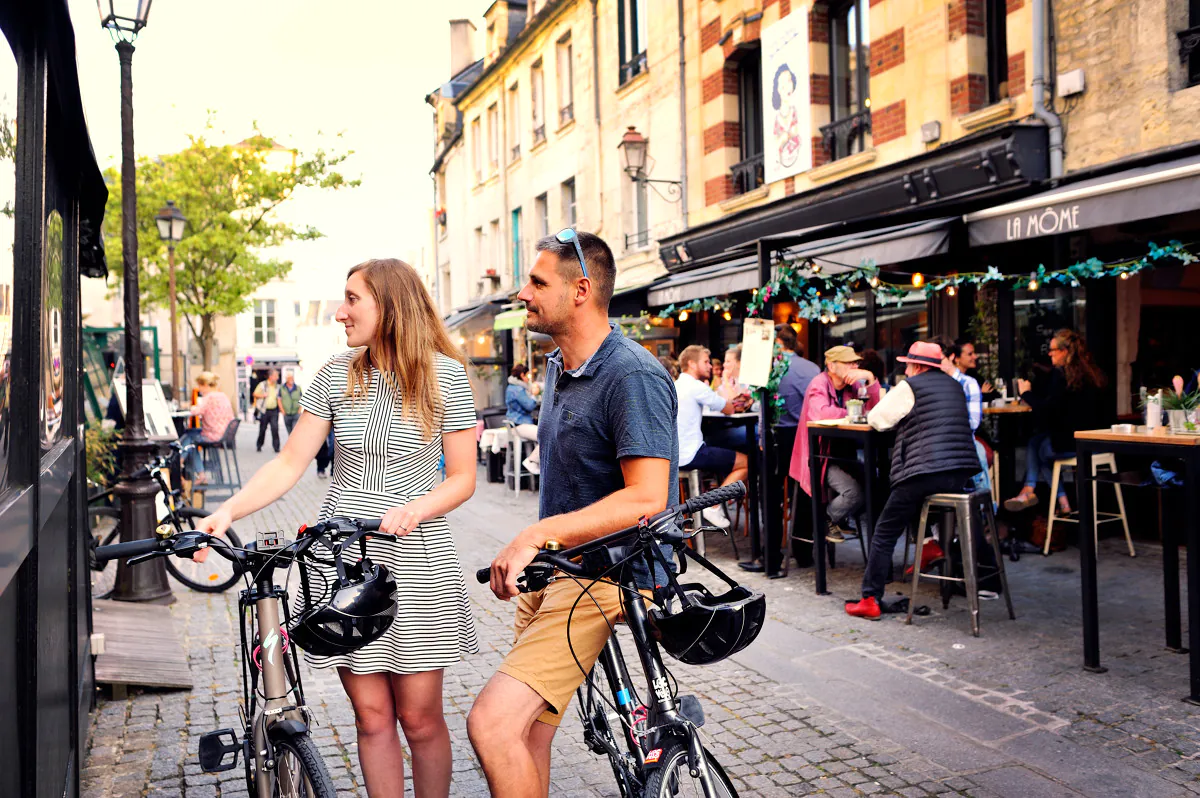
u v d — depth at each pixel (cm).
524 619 289
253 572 252
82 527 445
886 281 998
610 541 220
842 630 562
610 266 261
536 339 1852
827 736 405
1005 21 917
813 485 656
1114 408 817
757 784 361
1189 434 440
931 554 646
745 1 1305
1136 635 526
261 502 266
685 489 829
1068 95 812
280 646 253
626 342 253
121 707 459
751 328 691
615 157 1753
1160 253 669
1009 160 823
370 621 230
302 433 283
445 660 277
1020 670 475
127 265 671
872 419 579
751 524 743
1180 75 726
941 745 390
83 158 389
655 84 1588
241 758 391
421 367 279
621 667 257
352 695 274
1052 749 380
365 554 246
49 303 313
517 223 2431
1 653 202
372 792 272
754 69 1372
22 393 237
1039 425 754
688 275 1220
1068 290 851
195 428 1326
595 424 250
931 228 740
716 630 207
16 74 232
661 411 243
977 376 934
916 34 994
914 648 521
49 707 272
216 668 521
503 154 2444
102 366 1421
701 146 1457
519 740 235
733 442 827
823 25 1177
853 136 1138
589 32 1844
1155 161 684
